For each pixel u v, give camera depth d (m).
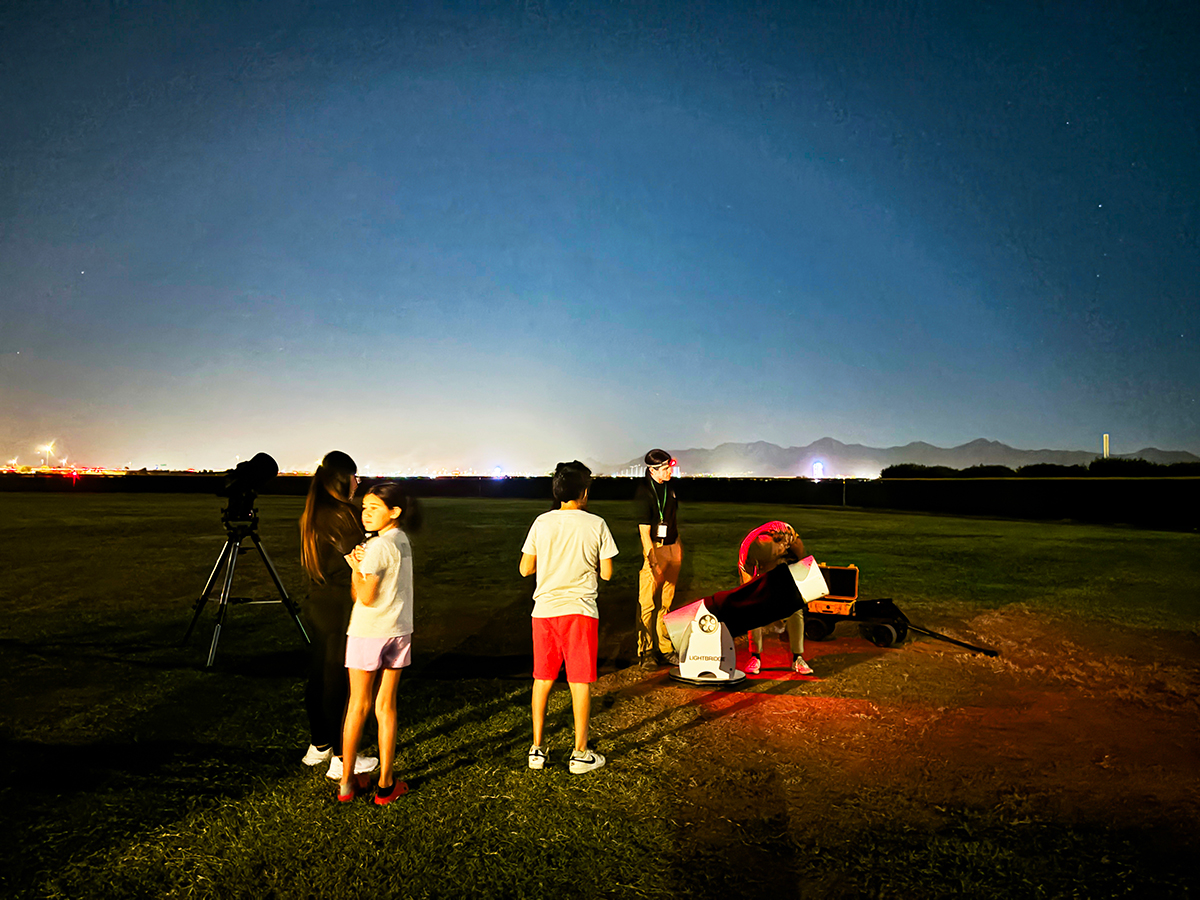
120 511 24.66
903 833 3.46
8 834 3.35
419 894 2.91
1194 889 3.02
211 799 3.70
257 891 2.94
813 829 3.49
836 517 25.55
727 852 3.27
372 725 4.80
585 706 4.05
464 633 7.54
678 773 4.09
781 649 7.00
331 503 4.05
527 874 3.06
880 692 5.63
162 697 5.28
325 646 4.01
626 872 3.09
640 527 6.29
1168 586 10.62
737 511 29.27
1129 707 5.33
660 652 6.32
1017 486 26.30
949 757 4.37
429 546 15.36
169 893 2.92
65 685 5.55
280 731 4.64
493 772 4.06
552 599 4.06
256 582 10.36
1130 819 3.63
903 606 9.09
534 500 37.97
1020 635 7.58
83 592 9.52
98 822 3.46
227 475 6.42
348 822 3.47
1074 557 13.98
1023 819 3.61
